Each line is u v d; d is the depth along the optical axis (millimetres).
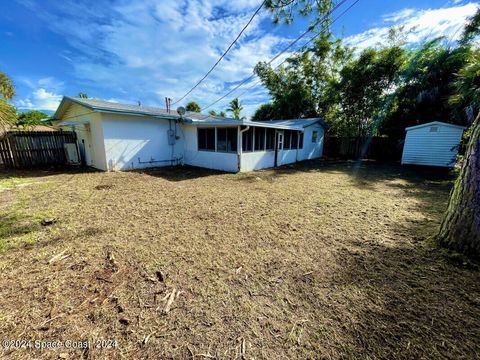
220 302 1833
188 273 2225
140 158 9266
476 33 8875
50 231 3139
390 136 12781
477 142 2305
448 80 9914
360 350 1410
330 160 13328
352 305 1807
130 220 3609
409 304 1812
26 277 2109
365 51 12195
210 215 3896
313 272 2264
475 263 2305
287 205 4520
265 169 9719
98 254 2557
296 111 17938
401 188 6035
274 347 1433
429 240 2877
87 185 6035
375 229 3334
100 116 7953
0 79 11922
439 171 8781
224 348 1422
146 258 2488
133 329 1555
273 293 1949
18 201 4512
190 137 10391
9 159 8445
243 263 2420
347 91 13320
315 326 1601
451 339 1484
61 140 9453
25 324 1571
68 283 2037
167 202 4621
